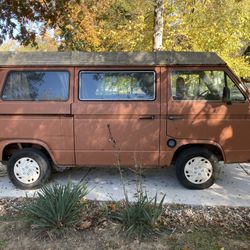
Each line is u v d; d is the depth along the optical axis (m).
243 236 4.39
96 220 4.73
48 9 8.20
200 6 10.55
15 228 4.60
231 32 10.51
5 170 7.29
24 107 5.81
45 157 6.06
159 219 4.62
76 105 5.74
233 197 5.61
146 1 10.54
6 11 7.90
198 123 5.68
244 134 5.71
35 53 5.88
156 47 10.28
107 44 11.94
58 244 4.22
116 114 5.72
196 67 5.69
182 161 5.86
